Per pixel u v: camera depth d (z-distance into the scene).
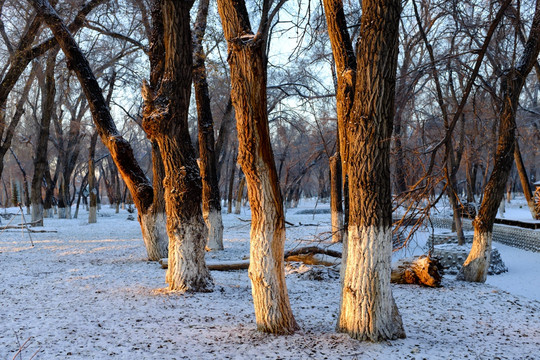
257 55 5.44
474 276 10.38
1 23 21.23
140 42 17.28
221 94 20.81
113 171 52.75
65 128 38.44
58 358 4.82
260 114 5.54
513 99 9.93
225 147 34.09
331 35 5.84
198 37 13.74
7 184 67.81
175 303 7.51
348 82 5.57
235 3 5.63
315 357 4.86
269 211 5.69
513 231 18.50
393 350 5.08
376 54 5.13
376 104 5.20
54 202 49.28
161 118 8.27
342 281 5.85
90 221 29.89
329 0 5.82
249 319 6.61
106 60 22.56
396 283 9.95
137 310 7.01
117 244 17.31
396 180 8.80
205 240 8.82
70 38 11.51
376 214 5.34
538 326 6.63
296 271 10.81
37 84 28.38
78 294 8.19
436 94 12.00
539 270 13.27
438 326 6.46
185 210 8.58
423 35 9.21
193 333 5.78
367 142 5.26
